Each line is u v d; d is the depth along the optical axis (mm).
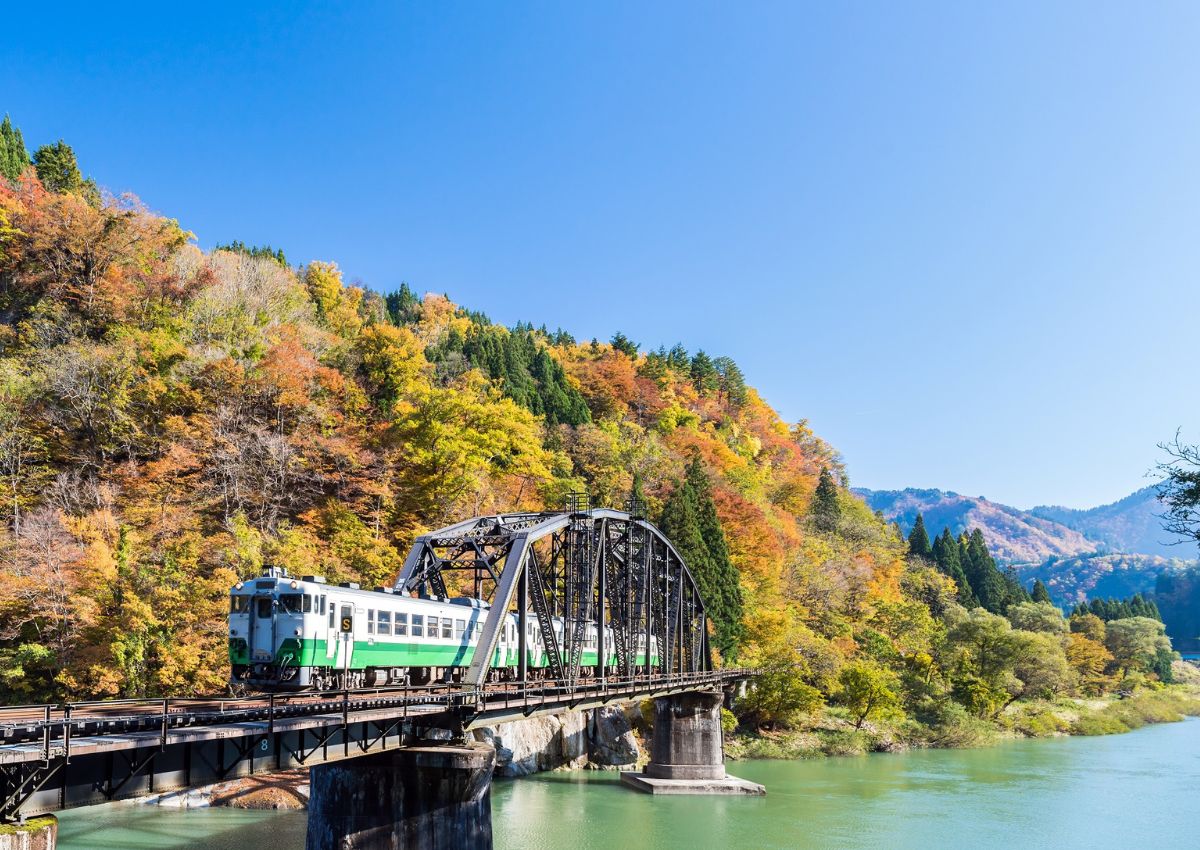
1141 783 59781
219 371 65250
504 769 55656
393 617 32000
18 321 69312
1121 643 139625
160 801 44156
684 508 75750
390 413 75000
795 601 93062
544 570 45781
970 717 84000
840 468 181500
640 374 143375
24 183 76500
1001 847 42094
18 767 16875
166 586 46438
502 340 126875
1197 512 25031
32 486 54438
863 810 49500
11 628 44812
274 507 59312
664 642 53844
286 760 22828
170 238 81938
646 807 48688
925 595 126750
